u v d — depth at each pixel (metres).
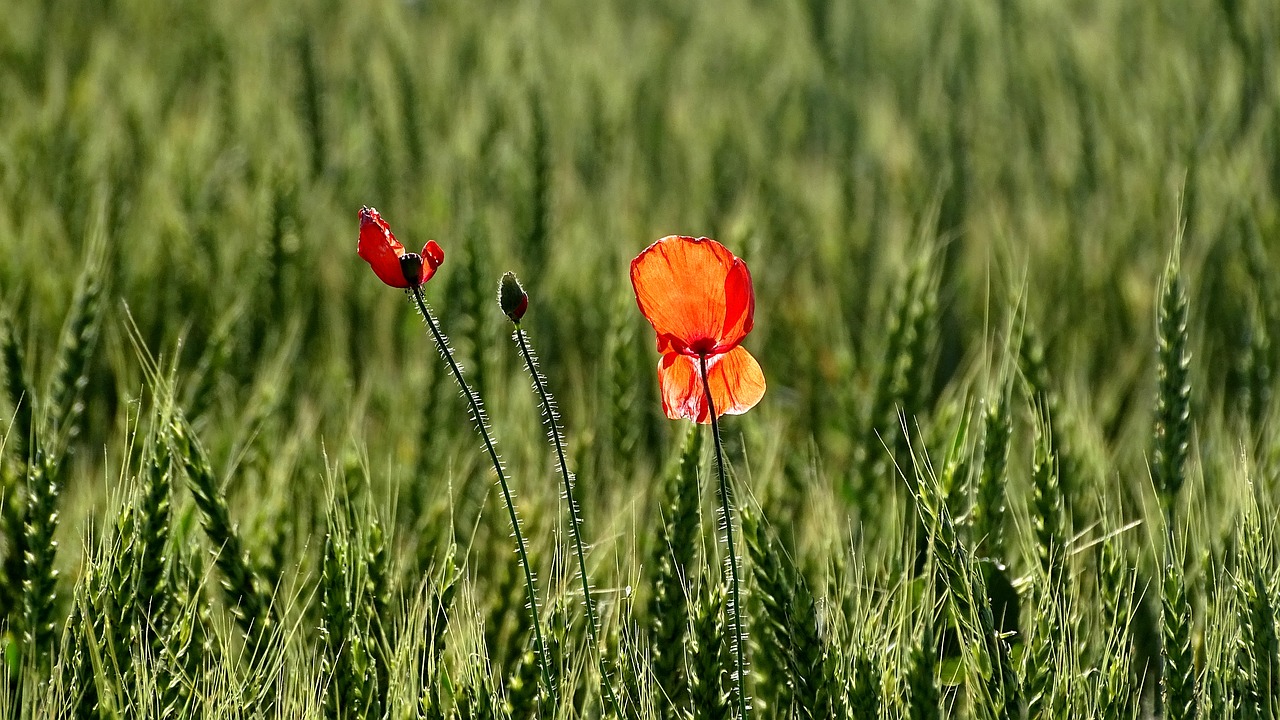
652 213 10.65
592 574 5.28
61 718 4.19
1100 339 8.89
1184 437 5.45
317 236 9.45
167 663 4.41
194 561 5.02
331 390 7.48
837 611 4.51
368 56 14.05
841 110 14.31
